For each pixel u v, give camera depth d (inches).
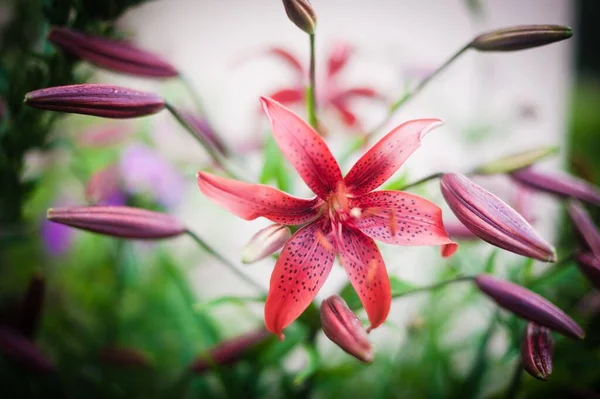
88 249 25.0
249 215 13.8
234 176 17.0
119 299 21.7
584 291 21.0
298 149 13.9
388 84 30.4
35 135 17.8
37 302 18.0
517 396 19.3
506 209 14.0
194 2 33.0
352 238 14.7
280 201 14.0
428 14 34.0
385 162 14.3
